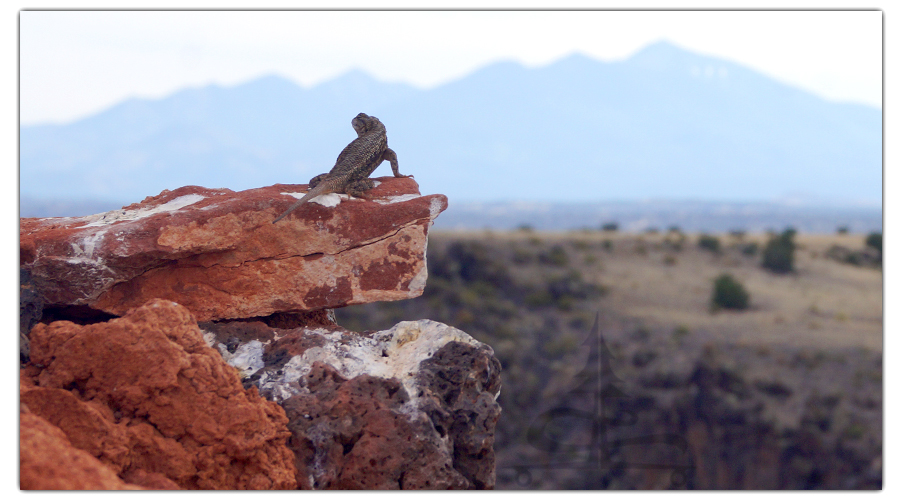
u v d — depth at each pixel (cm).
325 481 484
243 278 609
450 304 4806
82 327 475
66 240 561
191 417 452
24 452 347
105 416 443
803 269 6425
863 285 5919
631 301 5231
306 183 698
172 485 418
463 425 530
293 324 689
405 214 632
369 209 630
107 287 575
